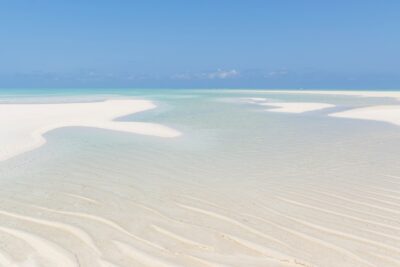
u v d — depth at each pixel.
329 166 10.08
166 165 10.21
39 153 11.59
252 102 43.09
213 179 8.77
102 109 29.11
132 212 6.58
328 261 4.80
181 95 69.25
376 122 20.62
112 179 8.76
